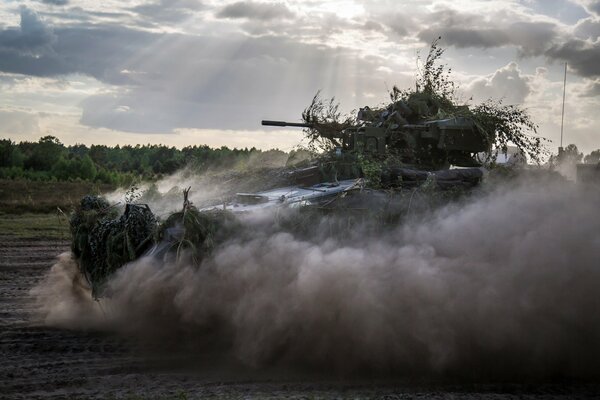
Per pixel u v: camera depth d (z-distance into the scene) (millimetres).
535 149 11867
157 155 67875
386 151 11828
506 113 12023
